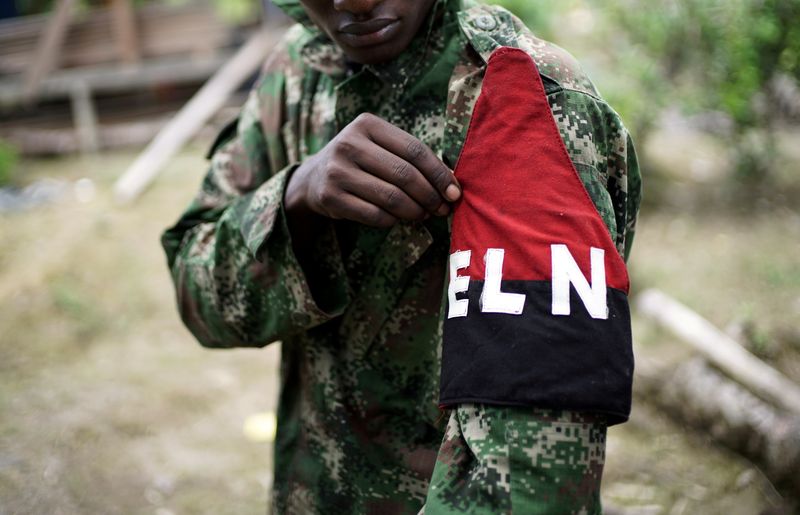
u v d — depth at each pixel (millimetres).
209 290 1124
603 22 5004
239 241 1071
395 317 1047
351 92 1055
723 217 4652
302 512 1165
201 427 3086
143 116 7047
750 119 4676
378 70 1017
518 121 861
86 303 4074
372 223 930
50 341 3777
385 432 1093
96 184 5832
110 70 6551
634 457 2680
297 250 1049
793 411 2686
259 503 2609
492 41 949
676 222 4625
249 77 7137
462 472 812
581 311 784
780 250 4168
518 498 762
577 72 928
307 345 1135
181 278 1181
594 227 822
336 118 1069
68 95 6895
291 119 1155
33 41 6438
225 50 6672
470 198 873
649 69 4633
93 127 6621
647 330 3381
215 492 2668
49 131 6715
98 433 3010
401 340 1054
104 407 3199
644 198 4938
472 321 815
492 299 806
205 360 3627
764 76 4516
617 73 4777
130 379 3436
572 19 5488
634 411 2910
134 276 4387
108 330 3885
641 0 4695
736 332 3258
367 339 1069
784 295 3674
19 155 6598
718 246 4273
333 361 1113
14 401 3248
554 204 822
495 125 872
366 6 948
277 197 1014
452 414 850
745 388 2854
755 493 2436
